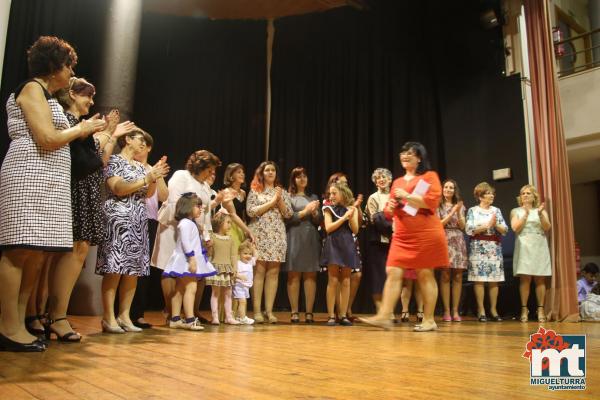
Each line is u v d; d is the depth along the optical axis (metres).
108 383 1.38
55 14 6.37
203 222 3.87
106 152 2.64
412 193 3.33
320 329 3.57
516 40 5.98
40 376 1.47
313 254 4.41
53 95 2.46
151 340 2.56
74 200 2.41
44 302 2.78
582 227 8.87
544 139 5.38
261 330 3.40
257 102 8.11
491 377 1.56
